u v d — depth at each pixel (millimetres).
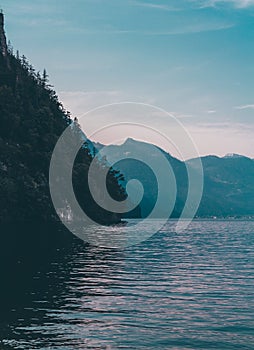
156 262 65875
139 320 30172
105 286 43281
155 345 25297
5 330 27531
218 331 27922
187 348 24922
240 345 25469
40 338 26078
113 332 27422
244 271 55875
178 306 34375
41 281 45906
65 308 33375
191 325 29156
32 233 128875
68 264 60938
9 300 36188
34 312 32062
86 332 27312
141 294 39188
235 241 122875
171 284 44812
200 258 72688
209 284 45000
